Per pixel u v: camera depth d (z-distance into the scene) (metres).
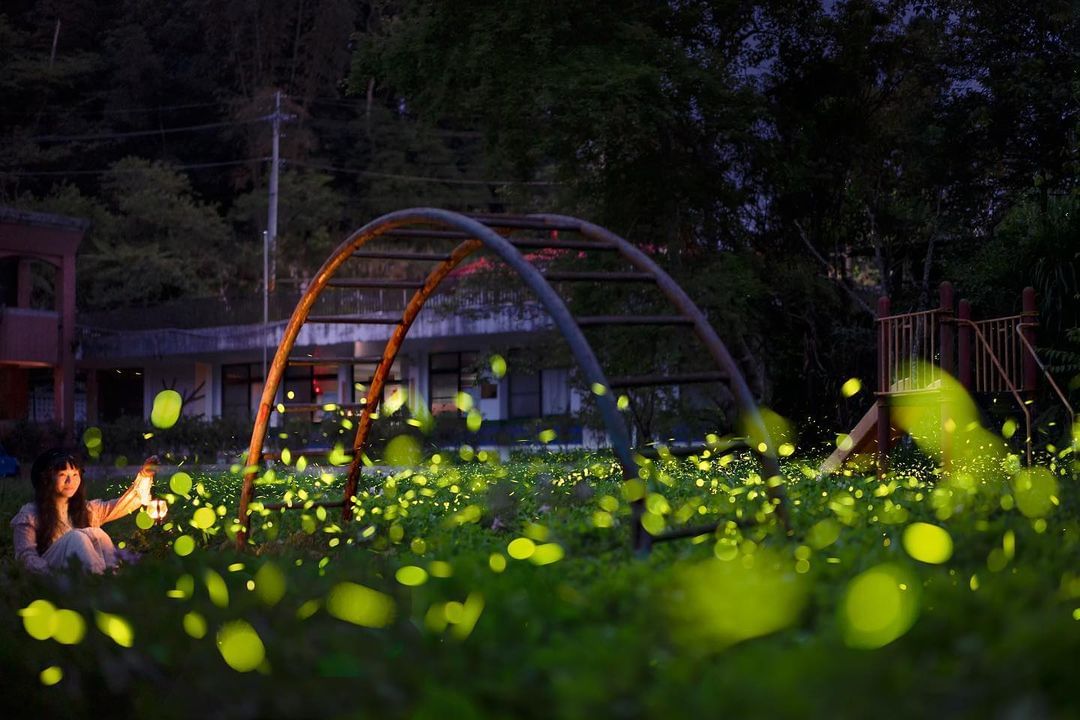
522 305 20.25
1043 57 17.44
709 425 18.92
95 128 57.47
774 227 19.50
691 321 4.20
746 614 2.03
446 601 2.42
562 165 18.56
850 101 18.78
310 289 6.26
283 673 1.96
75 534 4.95
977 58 18.03
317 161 57.81
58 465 5.15
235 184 56.62
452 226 4.74
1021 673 1.56
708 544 3.54
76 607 2.53
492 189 55.22
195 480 12.32
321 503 6.93
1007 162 18.17
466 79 17.56
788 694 1.48
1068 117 17.19
